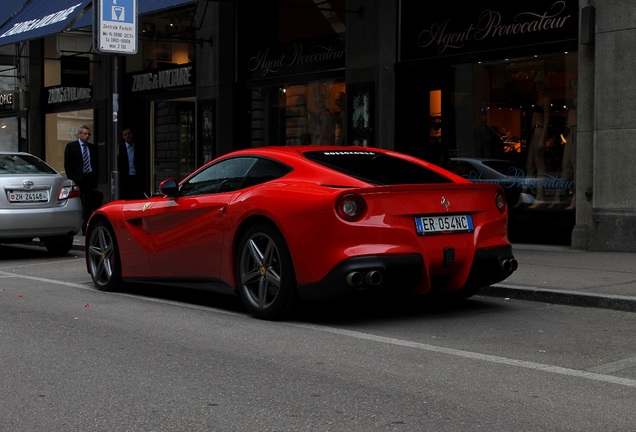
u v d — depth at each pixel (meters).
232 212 7.46
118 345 6.29
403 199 6.82
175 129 19.83
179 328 6.95
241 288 7.42
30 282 10.01
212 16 17.88
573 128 12.27
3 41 20.00
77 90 22.36
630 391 4.93
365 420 4.39
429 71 14.09
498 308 7.80
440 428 4.25
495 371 5.42
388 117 14.48
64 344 6.33
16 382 5.21
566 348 6.09
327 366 5.58
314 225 6.71
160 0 15.59
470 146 13.62
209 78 18.06
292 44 16.47
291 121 16.61
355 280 6.54
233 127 17.62
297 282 6.89
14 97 24.61
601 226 11.32
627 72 11.02
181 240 8.09
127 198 16.84
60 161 23.52
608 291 7.93
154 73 19.86
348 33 15.04
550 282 8.58
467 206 7.16
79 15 17.45
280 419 4.42
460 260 7.07
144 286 9.62
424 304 8.02
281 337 6.54
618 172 11.14
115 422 4.40
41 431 4.27
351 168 7.25
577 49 12.06
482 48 13.27
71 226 12.78
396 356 5.86
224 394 4.91
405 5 14.27
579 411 4.54
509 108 13.07
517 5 12.79
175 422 4.39
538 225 12.69
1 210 12.13
